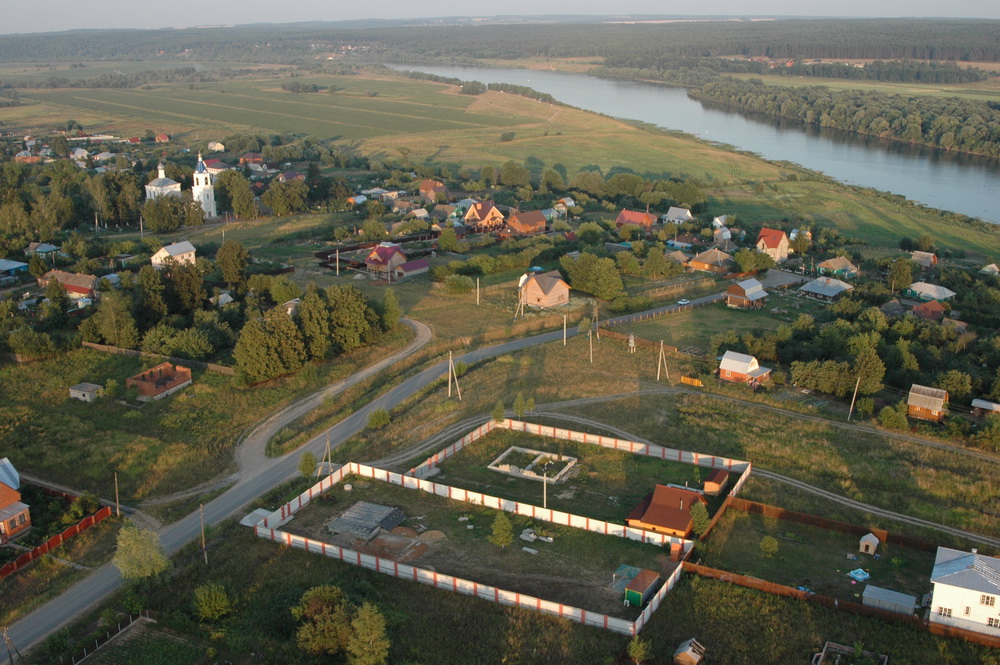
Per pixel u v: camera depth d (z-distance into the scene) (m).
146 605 66.44
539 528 77.31
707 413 103.31
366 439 96.44
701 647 60.03
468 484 86.12
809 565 71.56
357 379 115.38
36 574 70.12
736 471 88.38
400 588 68.38
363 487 85.19
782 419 101.44
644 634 62.34
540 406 106.50
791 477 87.75
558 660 59.94
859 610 64.56
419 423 101.06
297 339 116.50
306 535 75.88
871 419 101.50
